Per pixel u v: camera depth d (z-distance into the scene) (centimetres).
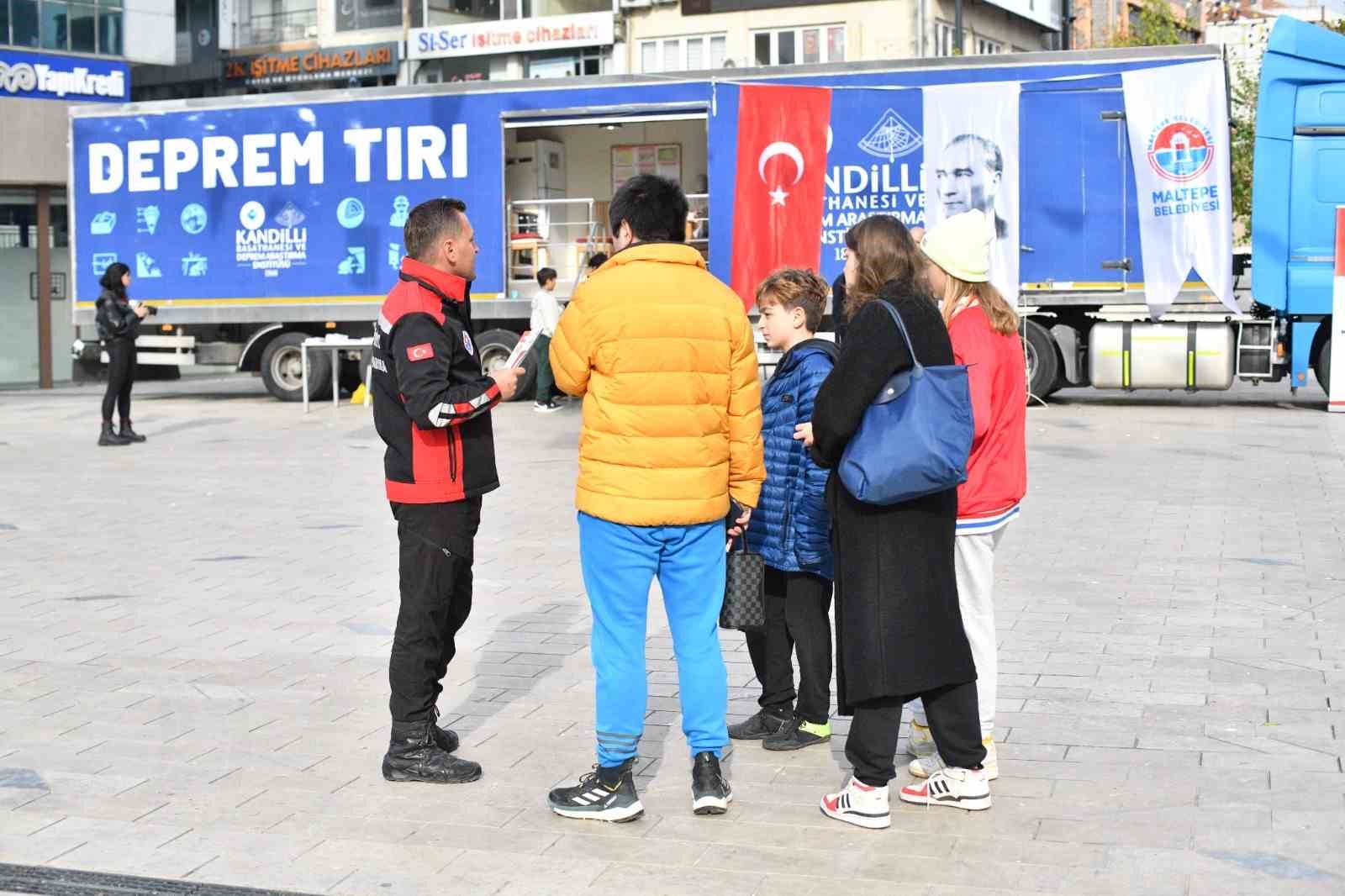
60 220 3075
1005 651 715
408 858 468
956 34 3328
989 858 460
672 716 627
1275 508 1134
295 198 2242
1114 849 464
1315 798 505
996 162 1944
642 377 492
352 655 730
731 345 504
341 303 2231
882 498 468
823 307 579
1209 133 1880
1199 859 454
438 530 536
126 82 3145
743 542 565
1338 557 937
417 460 533
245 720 621
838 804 496
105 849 476
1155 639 734
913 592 483
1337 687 643
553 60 3844
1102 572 902
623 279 497
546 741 589
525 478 1379
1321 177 1873
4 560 993
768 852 470
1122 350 1931
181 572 948
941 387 468
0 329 3002
